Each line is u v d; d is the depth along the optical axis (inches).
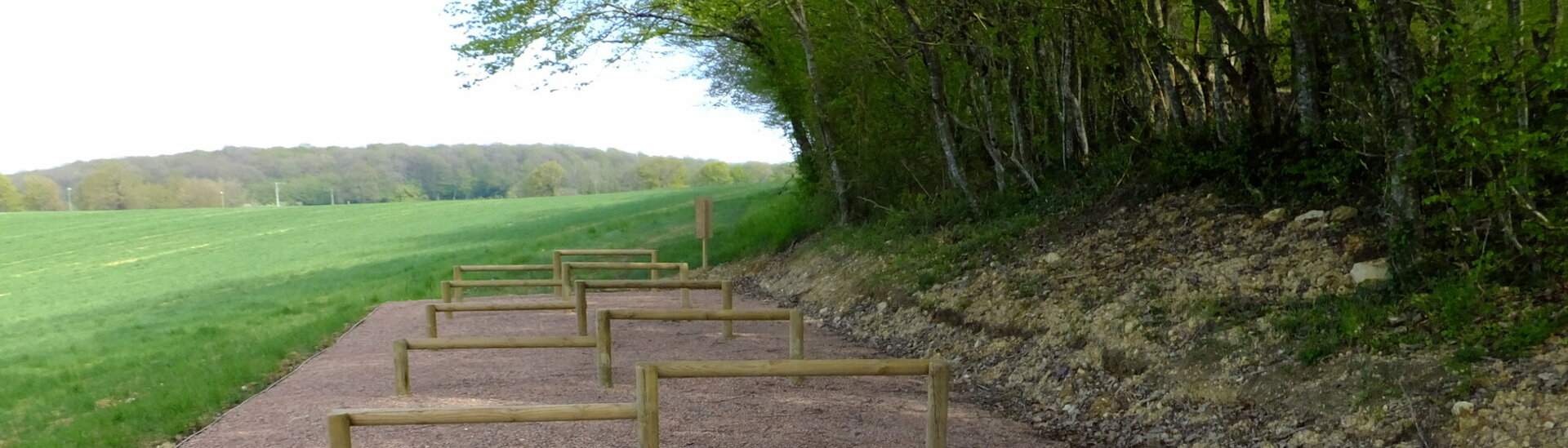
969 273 406.0
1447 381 187.6
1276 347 231.5
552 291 676.7
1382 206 272.4
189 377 341.1
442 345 286.8
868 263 507.5
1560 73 183.6
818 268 576.4
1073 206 446.0
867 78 591.5
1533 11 252.5
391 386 299.0
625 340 380.2
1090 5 426.3
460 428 230.1
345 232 1551.4
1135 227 381.1
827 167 700.0
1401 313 225.9
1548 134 187.3
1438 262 233.1
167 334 539.8
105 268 1230.3
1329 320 231.3
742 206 1175.0
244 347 410.9
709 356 344.5
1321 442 191.6
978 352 327.6
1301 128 327.9
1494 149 190.7
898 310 412.5
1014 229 442.0
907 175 637.9
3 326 725.3
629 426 228.2
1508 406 172.2
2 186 3784.5
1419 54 240.1
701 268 754.2
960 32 498.3
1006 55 468.8
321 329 440.5
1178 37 430.9
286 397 290.8
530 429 227.6
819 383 282.5
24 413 324.2
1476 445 168.6
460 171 4992.6
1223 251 315.6
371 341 409.7
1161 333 266.2
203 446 233.1
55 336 622.5
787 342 379.2
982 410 259.3
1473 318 206.8
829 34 567.5
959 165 521.7
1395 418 185.6
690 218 1117.7
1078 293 327.6
